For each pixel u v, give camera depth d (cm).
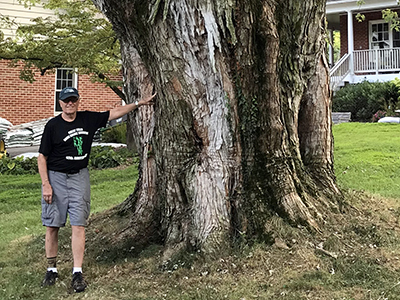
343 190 582
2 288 394
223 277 378
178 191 444
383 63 1978
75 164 390
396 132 1322
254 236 424
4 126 1384
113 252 459
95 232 527
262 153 445
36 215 750
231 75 422
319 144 537
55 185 389
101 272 417
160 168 457
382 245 432
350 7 2012
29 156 1334
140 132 502
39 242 552
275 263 390
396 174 859
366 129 1414
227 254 407
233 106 426
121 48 506
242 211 431
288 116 482
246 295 343
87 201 398
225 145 429
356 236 444
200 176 429
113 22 471
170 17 409
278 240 417
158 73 429
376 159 982
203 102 422
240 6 410
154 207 491
